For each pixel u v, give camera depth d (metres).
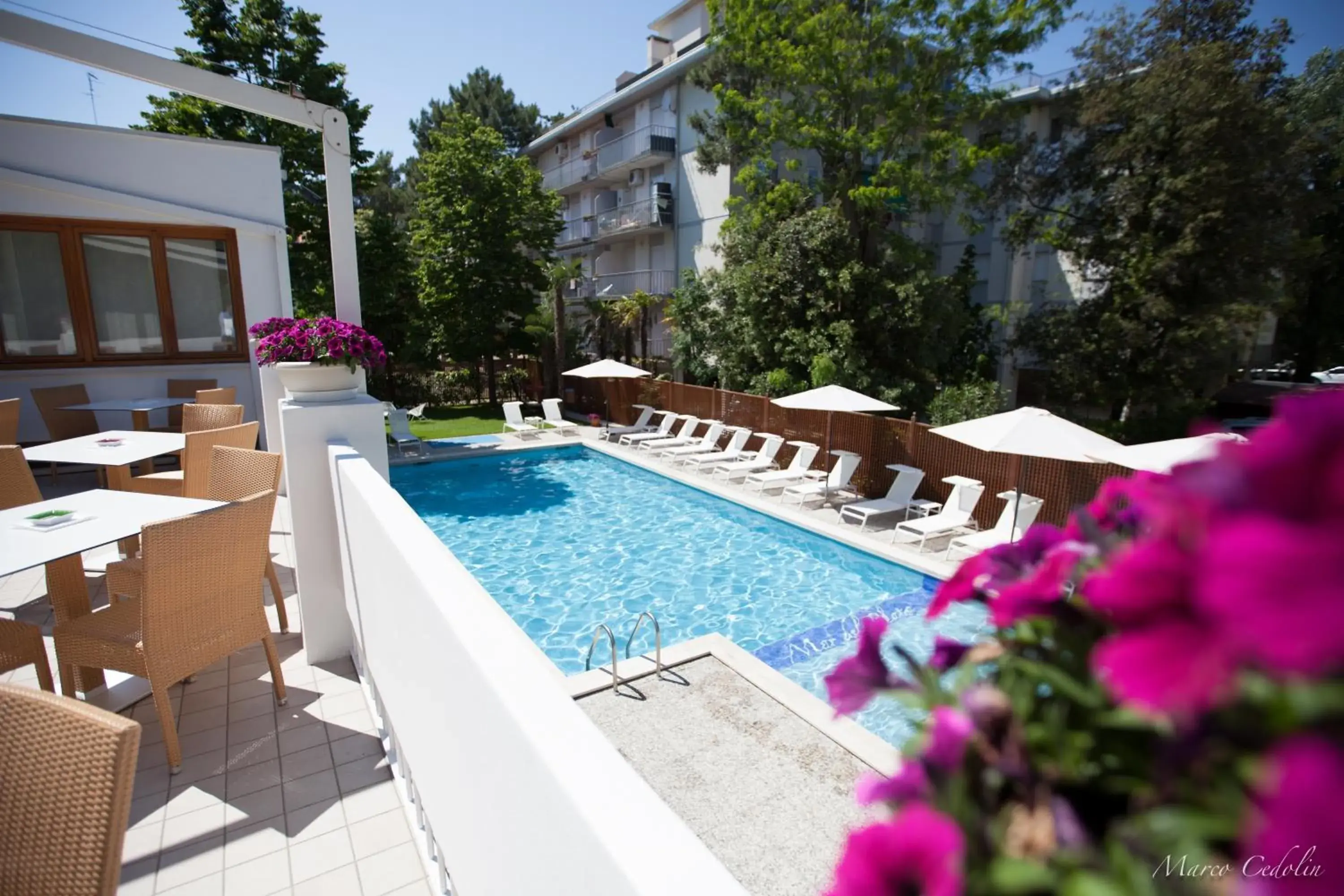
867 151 17.59
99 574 5.97
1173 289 16.20
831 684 0.73
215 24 21.22
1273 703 0.34
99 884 1.67
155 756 3.58
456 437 17.78
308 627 4.47
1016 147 18.03
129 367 10.47
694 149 23.86
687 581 9.26
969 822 0.52
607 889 1.07
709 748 4.80
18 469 5.08
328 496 4.44
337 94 22.55
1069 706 0.55
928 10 16.66
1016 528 8.73
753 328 18.38
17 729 1.76
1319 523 0.33
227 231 10.84
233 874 2.87
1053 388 18.92
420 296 23.36
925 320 17.72
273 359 4.57
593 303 24.36
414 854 2.97
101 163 9.83
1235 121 14.73
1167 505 0.48
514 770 1.48
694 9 26.72
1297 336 19.25
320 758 3.58
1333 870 0.27
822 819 4.14
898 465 11.76
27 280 9.80
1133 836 0.42
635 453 15.95
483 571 9.63
